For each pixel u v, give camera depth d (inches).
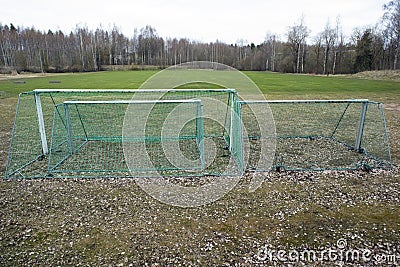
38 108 234.7
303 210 158.4
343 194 176.7
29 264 116.6
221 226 143.3
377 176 203.8
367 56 1686.8
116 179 195.6
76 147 265.3
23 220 146.7
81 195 173.2
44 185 185.8
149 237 134.3
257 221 147.6
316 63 1955.0
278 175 204.7
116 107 392.8
